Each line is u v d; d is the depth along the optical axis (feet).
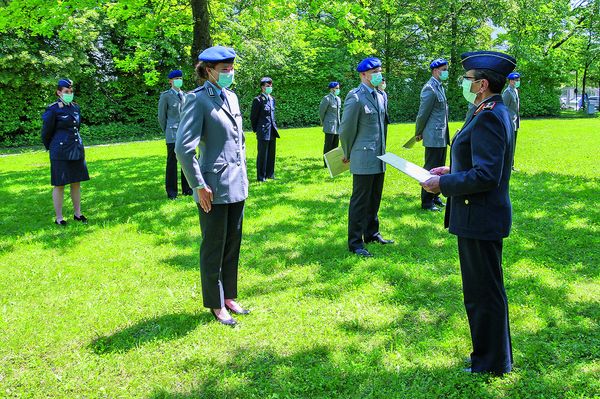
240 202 12.87
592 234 18.69
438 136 23.34
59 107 22.30
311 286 14.89
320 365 10.66
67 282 15.71
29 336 12.27
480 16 90.38
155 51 71.92
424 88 23.31
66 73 67.46
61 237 20.61
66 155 22.39
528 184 27.84
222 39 40.11
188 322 12.85
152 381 10.37
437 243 18.44
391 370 10.41
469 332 11.77
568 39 99.71
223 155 12.28
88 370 10.82
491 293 9.62
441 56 94.48
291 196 26.91
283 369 10.56
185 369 10.82
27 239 20.39
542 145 44.83
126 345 11.80
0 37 61.36
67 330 12.58
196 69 12.50
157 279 15.83
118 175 36.32
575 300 13.28
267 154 32.24
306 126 85.56
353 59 88.17
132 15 35.06
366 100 17.17
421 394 9.59
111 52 73.51
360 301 13.76
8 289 15.23
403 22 90.02
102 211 25.29
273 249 18.34
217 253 12.54
